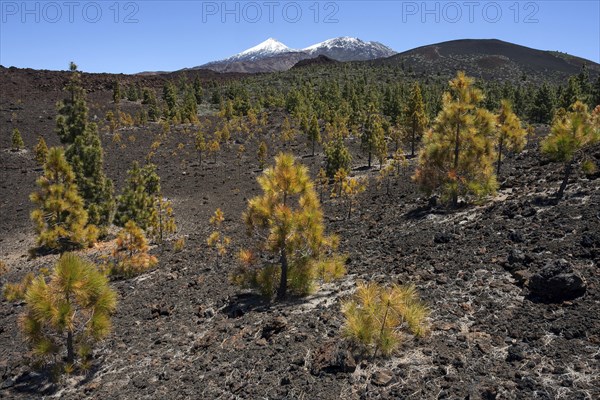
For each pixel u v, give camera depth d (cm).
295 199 3141
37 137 6888
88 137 3328
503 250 1117
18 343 1249
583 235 1031
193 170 5756
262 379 756
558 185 1538
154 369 919
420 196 2392
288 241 1088
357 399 646
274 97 10631
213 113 9981
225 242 2233
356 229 1958
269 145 7094
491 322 798
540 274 846
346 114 8256
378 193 3180
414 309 748
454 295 938
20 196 4406
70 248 1923
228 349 916
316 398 667
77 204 1827
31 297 879
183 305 1352
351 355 736
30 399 889
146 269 1989
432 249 1289
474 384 627
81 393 876
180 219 3575
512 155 2712
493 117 1731
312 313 998
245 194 4538
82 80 11706
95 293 929
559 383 598
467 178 1723
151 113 9006
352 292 1093
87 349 976
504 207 1476
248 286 1179
